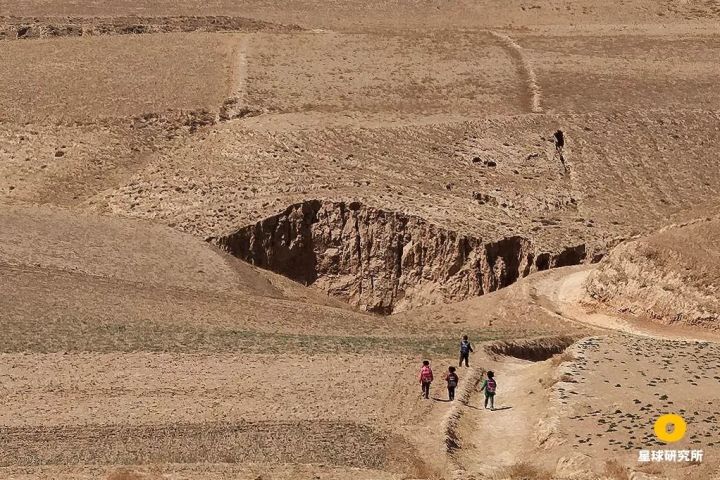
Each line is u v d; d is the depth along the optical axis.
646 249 159.00
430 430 110.12
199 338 139.00
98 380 122.94
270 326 150.50
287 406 115.88
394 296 193.38
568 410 109.44
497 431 111.00
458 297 189.50
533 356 140.50
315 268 196.62
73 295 154.62
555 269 180.25
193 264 177.88
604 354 124.69
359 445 106.81
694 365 120.25
